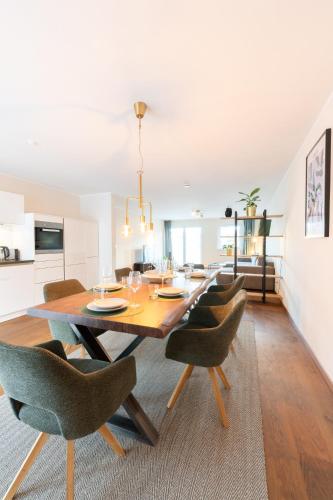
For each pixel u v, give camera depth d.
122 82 1.56
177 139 2.43
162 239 10.12
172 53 1.31
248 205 4.09
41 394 0.85
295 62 1.39
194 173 3.62
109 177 3.83
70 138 2.38
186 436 1.34
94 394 0.92
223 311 1.93
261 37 1.22
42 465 1.18
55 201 4.61
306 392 1.74
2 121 2.04
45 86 1.58
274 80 1.55
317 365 2.07
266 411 1.55
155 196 5.37
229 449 1.25
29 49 1.28
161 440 1.31
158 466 1.16
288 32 1.19
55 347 1.30
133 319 1.30
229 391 1.74
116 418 1.41
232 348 2.31
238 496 1.03
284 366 2.09
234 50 1.30
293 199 3.09
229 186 4.45
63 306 1.58
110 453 1.24
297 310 2.88
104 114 1.94
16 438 1.34
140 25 1.15
